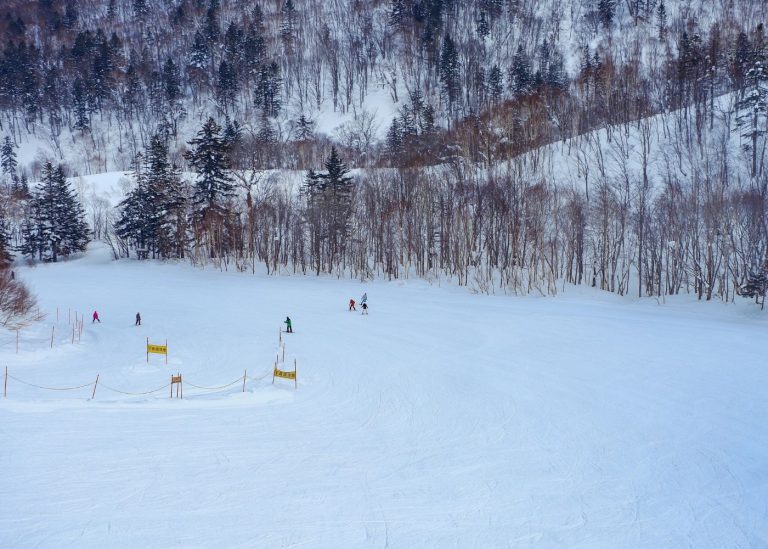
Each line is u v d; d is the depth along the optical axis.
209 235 80.06
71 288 62.34
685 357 26.47
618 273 62.50
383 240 73.75
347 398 21.48
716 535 11.17
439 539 11.04
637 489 13.26
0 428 16.97
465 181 75.81
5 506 11.95
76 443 15.89
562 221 65.44
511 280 60.16
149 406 20.09
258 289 59.50
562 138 93.94
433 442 16.59
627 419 18.11
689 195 62.28
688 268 56.56
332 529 11.37
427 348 30.41
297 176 101.94
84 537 10.77
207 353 31.12
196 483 13.43
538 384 22.56
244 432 17.38
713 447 15.59
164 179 83.94
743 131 79.38
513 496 12.97
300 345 31.95
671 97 95.50
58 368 27.62
